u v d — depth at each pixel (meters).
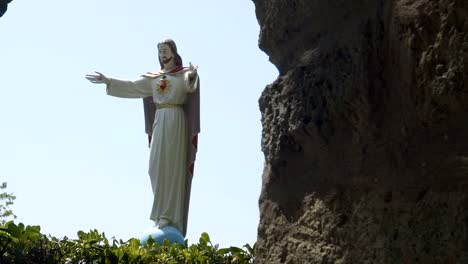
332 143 5.77
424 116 5.08
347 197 5.59
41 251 10.52
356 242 5.41
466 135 4.84
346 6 5.97
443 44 4.92
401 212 5.14
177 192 17.17
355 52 5.64
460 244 4.71
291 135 6.07
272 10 6.83
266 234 6.30
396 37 5.28
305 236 5.86
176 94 17.61
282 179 6.22
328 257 5.59
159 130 17.48
